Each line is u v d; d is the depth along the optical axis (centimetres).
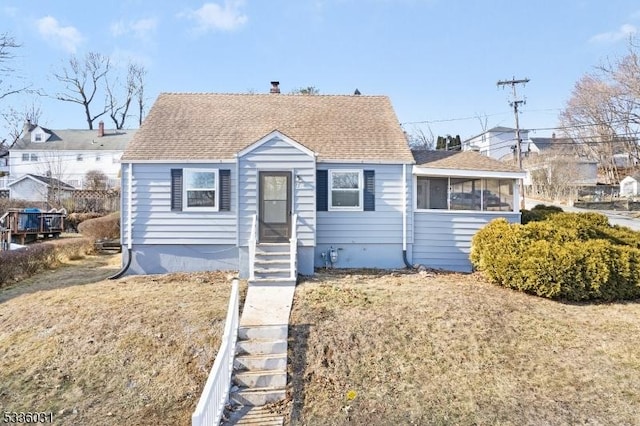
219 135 1347
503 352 701
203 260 1255
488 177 1322
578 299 928
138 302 910
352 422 553
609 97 3775
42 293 1027
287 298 923
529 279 938
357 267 1291
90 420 579
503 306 871
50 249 1418
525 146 5631
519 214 1343
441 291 969
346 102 1622
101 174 4312
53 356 718
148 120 1408
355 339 736
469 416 557
